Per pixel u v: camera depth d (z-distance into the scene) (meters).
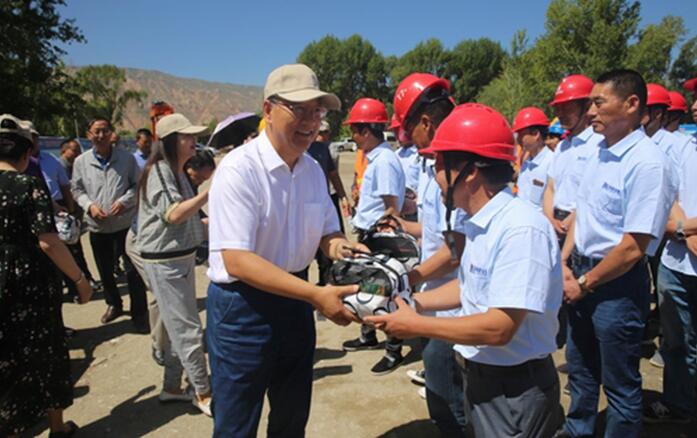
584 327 2.70
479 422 1.95
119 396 3.77
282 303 2.12
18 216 2.78
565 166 3.71
